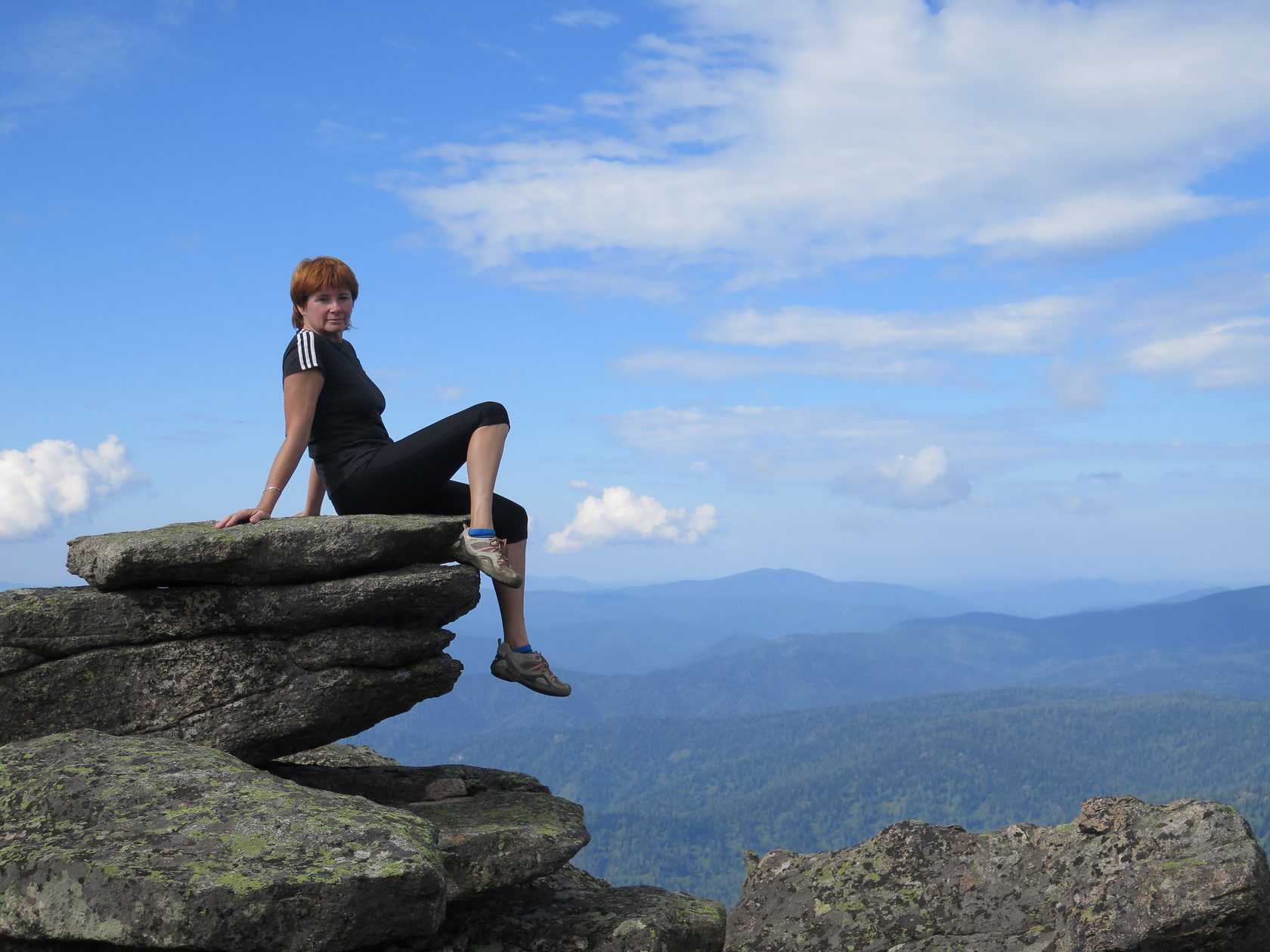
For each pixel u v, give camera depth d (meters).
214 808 4.95
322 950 4.39
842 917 8.13
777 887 8.81
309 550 6.23
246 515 6.51
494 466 6.98
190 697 6.09
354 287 7.29
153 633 6.06
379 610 6.46
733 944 8.30
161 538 5.96
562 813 6.88
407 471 7.03
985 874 7.98
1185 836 7.12
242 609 6.18
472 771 8.06
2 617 5.73
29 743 5.55
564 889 7.14
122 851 4.48
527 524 7.35
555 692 7.23
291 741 6.48
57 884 4.35
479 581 6.88
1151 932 6.47
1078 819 7.91
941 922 7.70
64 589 6.19
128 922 4.21
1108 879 7.04
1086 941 6.64
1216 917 6.39
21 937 4.35
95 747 5.50
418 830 5.14
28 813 4.89
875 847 8.74
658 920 6.41
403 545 6.54
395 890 4.55
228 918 4.20
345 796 5.36
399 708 6.80
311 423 7.09
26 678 5.79
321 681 6.34
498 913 6.50
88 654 5.94
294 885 4.32
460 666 7.05
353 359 7.46
